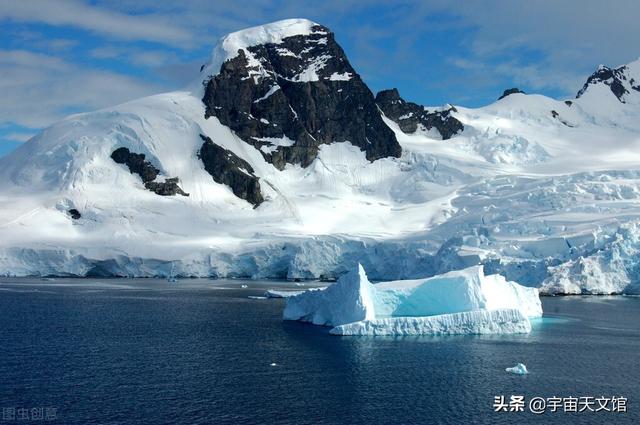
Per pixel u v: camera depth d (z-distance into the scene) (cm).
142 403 5781
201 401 5853
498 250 16638
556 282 14800
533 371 7006
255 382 6475
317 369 6994
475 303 9212
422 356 7619
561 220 17438
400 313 9325
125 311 11531
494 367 7156
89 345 8244
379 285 9500
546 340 8731
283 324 10012
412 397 6047
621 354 7906
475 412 5669
